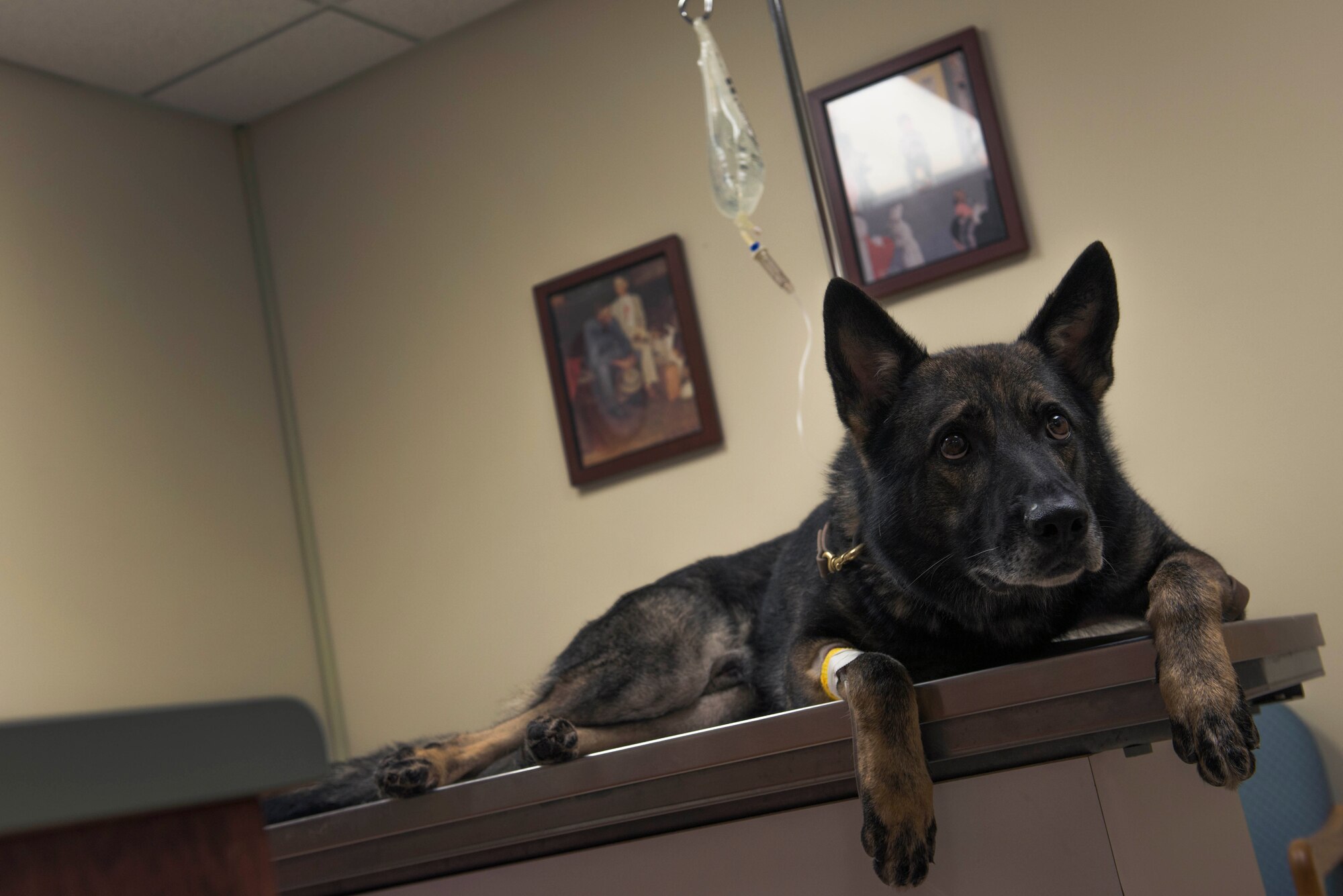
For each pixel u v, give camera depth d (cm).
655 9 373
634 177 374
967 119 320
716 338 355
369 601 411
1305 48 285
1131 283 301
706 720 208
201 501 391
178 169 418
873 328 160
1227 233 291
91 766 37
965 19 326
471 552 394
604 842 140
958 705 121
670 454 356
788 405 343
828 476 179
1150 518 158
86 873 38
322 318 431
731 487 350
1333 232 279
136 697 353
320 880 158
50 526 343
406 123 419
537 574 381
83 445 359
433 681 397
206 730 41
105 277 381
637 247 368
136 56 378
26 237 360
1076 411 153
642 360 364
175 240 410
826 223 204
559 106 389
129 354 382
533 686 217
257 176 449
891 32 335
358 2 373
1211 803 134
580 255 382
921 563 153
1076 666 120
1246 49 292
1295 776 250
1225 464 286
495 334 396
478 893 147
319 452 427
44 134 373
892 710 119
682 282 358
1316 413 278
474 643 390
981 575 145
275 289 442
